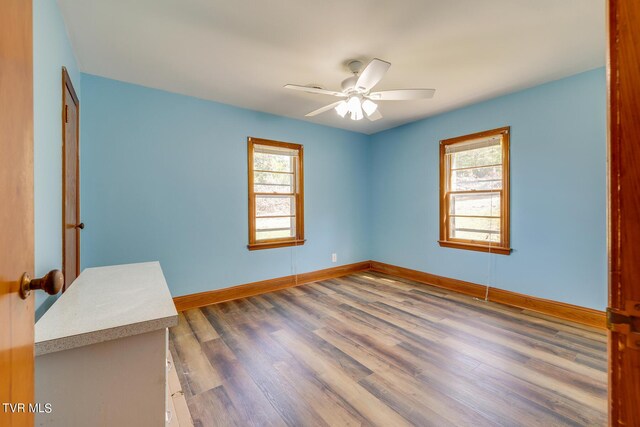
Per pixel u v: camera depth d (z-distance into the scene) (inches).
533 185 121.0
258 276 150.3
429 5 71.3
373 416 63.0
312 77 110.4
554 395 69.2
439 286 158.6
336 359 85.7
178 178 126.3
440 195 156.4
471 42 87.5
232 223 141.5
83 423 37.0
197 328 107.5
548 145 116.3
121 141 113.3
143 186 118.2
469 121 142.5
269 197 156.3
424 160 164.6
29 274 27.4
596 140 104.9
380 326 107.9
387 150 187.5
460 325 107.9
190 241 129.6
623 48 19.1
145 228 118.9
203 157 132.8
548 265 117.3
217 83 115.8
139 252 117.6
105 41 86.1
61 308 44.0
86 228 106.7
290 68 103.3
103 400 37.9
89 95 106.9
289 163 164.4
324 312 122.4
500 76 110.4
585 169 107.5
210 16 75.2
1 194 21.6
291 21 77.4
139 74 107.7
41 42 55.2
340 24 78.7
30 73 28.4
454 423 60.7
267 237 155.6
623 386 19.0
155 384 40.5
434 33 82.8
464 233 148.2
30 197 28.2
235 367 82.0
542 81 114.9
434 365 82.0
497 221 134.6
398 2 70.2
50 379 35.5
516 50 92.0
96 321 39.3
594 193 105.8
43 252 54.1
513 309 123.3
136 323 38.9
